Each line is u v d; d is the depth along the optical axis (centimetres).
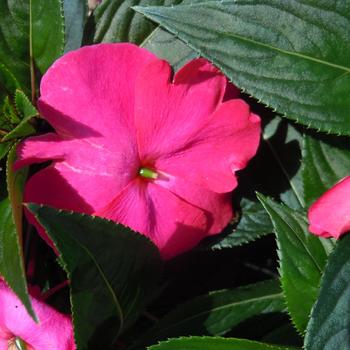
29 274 30
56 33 29
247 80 28
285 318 30
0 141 28
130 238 27
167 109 28
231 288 31
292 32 28
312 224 27
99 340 29
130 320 30
